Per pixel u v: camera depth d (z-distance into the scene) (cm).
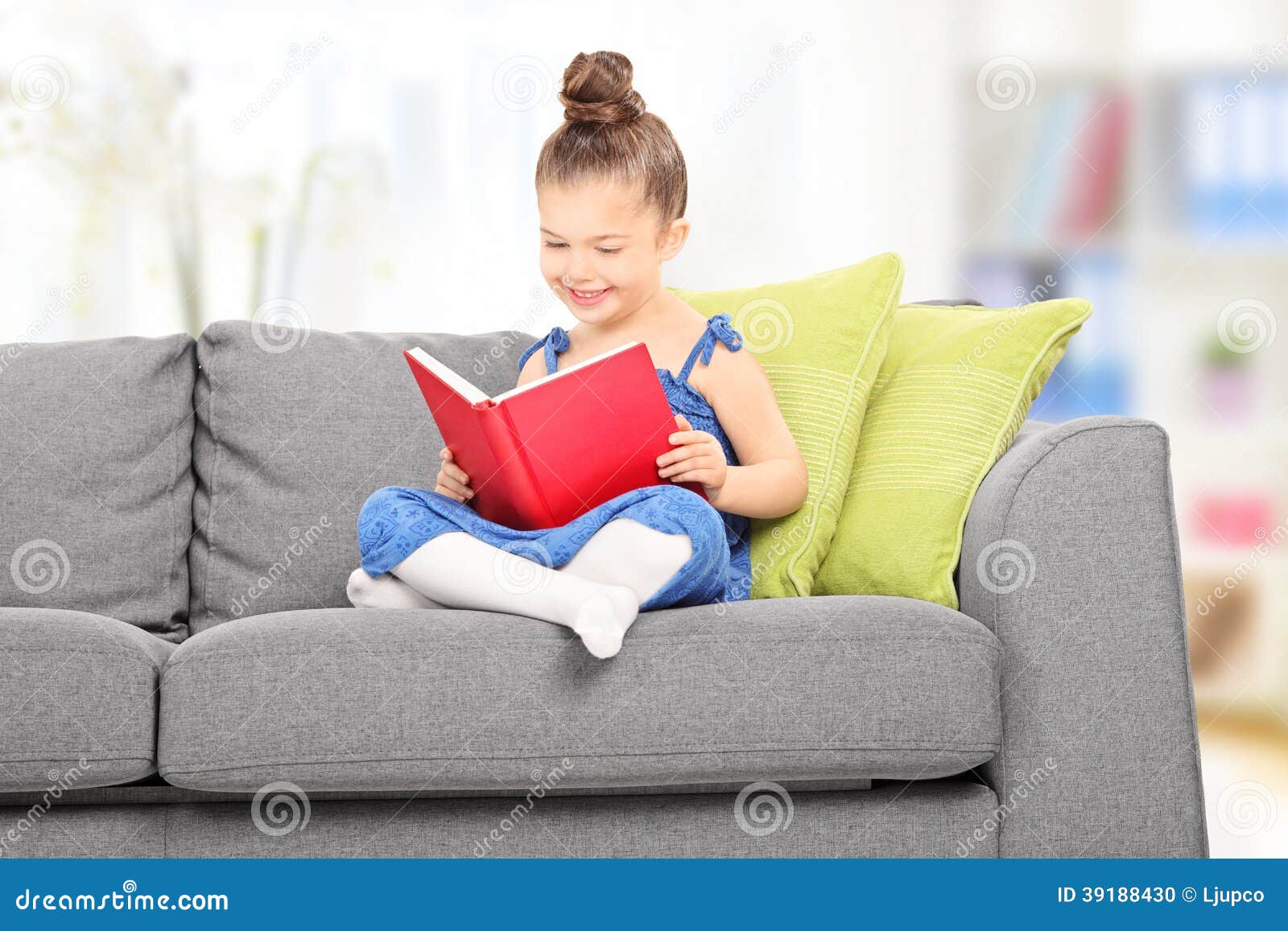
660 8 332
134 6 334
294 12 337
